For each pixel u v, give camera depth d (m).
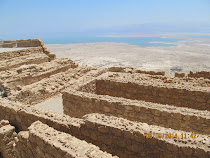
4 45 24.66
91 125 5.38
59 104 11.71
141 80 11.98
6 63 15.77
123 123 5.13
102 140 5.28
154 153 4.55
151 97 10.31
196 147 4.03
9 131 6.97
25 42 22.89
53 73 16.20
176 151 4.21
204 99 8.95
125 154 4.99
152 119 7.09
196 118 6.33
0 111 7.93
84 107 8.66
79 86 10.23
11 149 7.08
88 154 4.05
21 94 11.05
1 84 11.85
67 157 4.16
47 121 6.16
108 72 15.92
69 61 18.86
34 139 5.12
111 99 8.03
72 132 5.70
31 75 14.09
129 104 7.40
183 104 9.55
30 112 6.74
